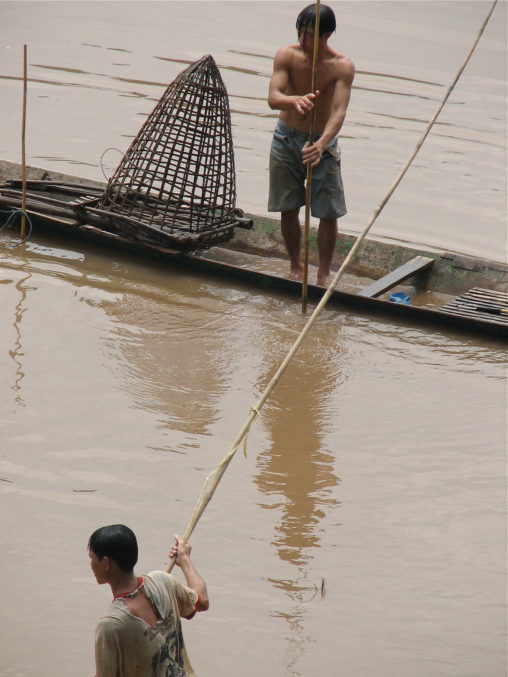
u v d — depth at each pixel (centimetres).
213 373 2938
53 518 2203
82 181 4184
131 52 6844
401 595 2028
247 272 3562
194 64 3516
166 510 2264
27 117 5444
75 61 6550
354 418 2731
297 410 2756
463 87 6462
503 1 8988
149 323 3241
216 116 3572
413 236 4209
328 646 1875
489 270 3659
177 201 3609
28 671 1767
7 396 2698
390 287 3491
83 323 3197
